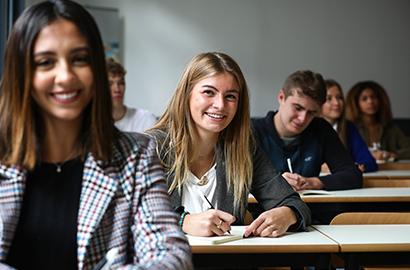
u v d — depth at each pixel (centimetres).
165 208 75
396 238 115
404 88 559
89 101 72
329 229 128
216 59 134
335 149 222
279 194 139
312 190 196
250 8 527
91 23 69
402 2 559
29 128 68
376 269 124
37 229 71
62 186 73
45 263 71
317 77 201
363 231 125
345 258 111
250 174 141
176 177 135
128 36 495
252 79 530
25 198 71
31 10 67
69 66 67
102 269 67
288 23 536
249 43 528
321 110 291
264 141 215
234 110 133
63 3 68
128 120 318
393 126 391
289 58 538
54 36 66
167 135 140
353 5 550
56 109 68
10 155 68
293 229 125
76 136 74
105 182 73
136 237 74
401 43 559
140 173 75
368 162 289
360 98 383
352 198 181
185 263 69
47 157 73
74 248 72
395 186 225
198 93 132
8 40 67
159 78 505
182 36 511
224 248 105
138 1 497
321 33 544
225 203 139
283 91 209
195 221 116
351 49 551
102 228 72
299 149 217
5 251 68
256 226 117
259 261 107
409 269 124
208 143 140
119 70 306
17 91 67
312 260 109
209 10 518
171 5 507
